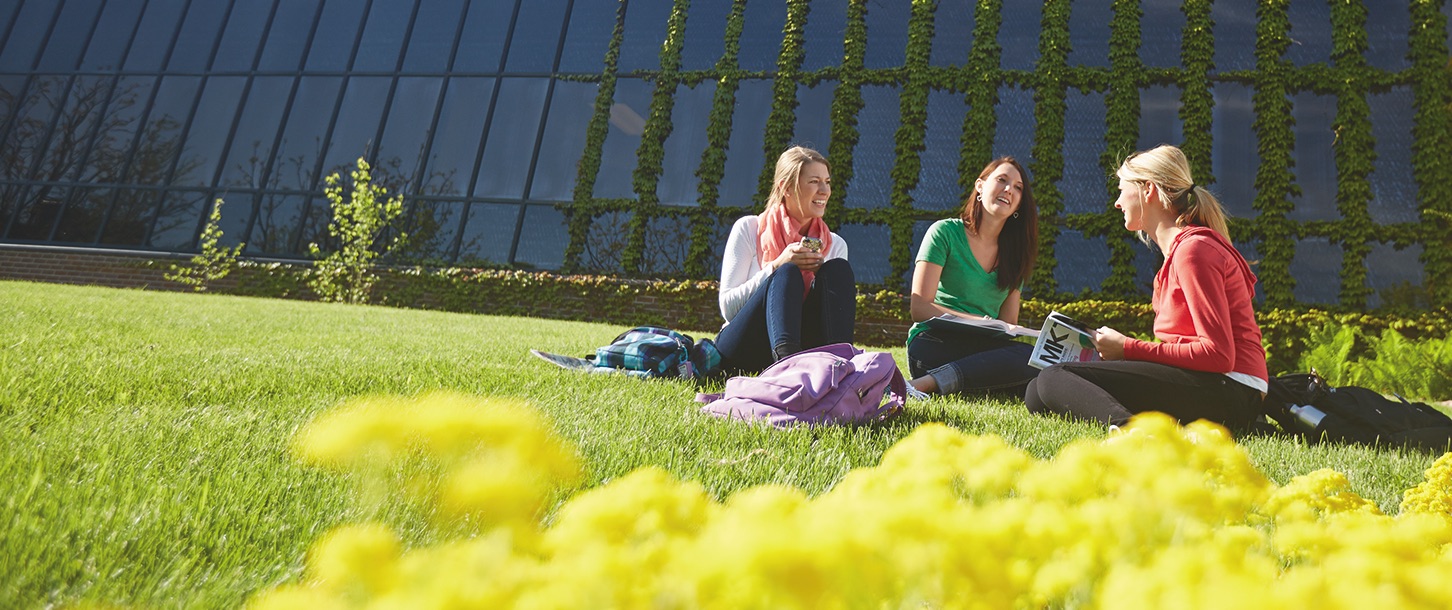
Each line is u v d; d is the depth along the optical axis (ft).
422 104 38.45
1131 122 29.89
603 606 1.09
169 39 41.70
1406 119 27.86
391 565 1.19
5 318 11.73
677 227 34.14
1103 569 1.52
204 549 2.86
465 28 39.29
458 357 10.35
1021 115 31.30
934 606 1.64
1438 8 28.40
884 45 33.63
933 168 31.63
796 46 34.58
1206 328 7.36
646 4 37.58
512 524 1.31
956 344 10.58
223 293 35.65
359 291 34.12
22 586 2.36
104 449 3.90
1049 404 8.02
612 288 32.99
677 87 35.94
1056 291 29.22
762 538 0.94
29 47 42.70
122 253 37.06
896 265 30.91
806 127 33.76
